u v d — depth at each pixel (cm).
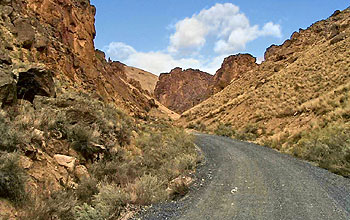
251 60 9162
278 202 636
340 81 2525
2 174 467
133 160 981
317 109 2011
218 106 5372
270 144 1881
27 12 2058
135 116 3347
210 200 677
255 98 3794
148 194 688
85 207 566
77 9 2950
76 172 720
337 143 1212
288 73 4131
